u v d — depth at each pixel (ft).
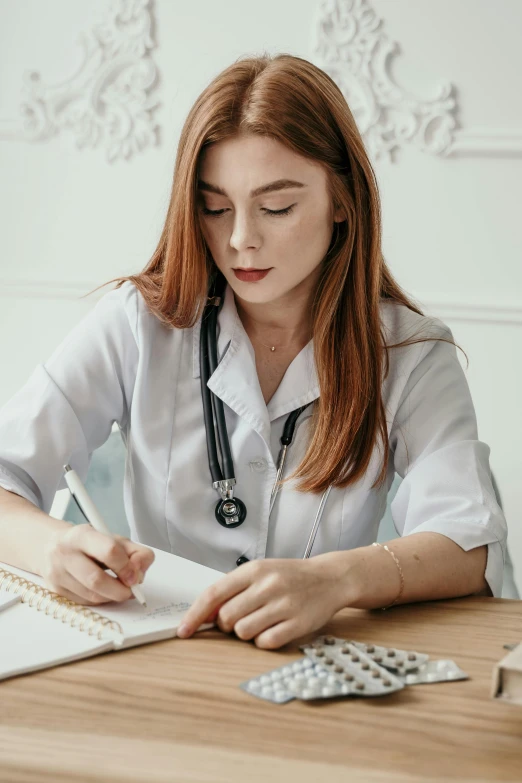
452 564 3.28
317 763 2.08
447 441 3.98
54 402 4.00
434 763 2.10
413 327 4.27
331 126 3.72
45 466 3.92
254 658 2.64
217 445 4.06
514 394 8.45
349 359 3.95
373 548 3.19
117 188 8.87
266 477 4.02
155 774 2.02
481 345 8.43
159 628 2.75
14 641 2.66
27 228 9.10
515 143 8.04
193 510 4.04
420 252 8.42
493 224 8.26
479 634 2.89
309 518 3.99
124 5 8.57
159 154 8.75
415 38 8.17
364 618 3.02
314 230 3.69
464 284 8.38
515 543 8.36
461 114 8.20
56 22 8.76
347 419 3.91
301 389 4.04
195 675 2.51
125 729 2.21
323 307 3.95
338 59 8.29
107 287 8.96
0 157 9.04
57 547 2.94
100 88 8.71
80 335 4.22
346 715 2.31
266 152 3.48
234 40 8.52
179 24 8.57
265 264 3.64
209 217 3.73
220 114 3.48
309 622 2.75
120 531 4.90
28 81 8.80
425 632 2.89
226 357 4.06
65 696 2.37
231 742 2.16
